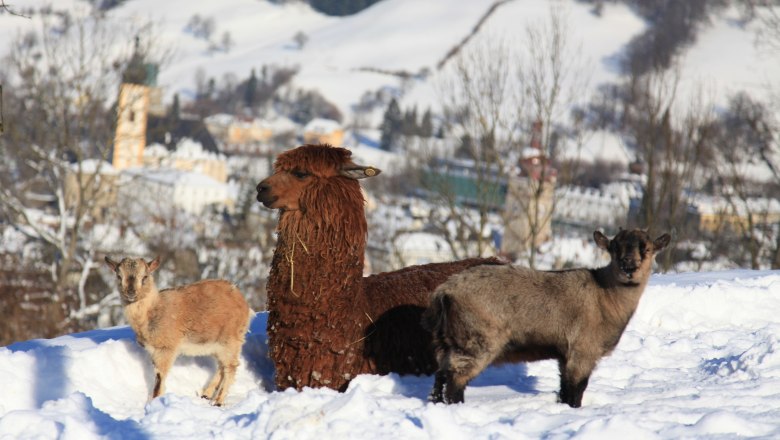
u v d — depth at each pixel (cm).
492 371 930
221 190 7894
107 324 3362
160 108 7162
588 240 3200
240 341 898
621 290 752
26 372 819
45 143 3167
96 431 612
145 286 834
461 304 757
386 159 12538
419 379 893
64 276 3108
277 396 674
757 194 3319
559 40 3050
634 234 749
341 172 860
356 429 600
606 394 805
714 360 997
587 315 753
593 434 582
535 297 758
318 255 848
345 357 867
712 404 755
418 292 911
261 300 3519
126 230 3631
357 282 870
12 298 3016
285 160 852
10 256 3325
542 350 772
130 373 885
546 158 2786
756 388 821
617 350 1039
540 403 760
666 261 2708
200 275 3678
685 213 2900
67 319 3014
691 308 1265
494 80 2905
